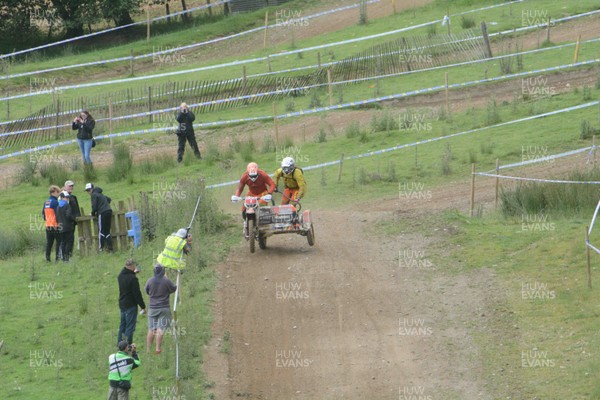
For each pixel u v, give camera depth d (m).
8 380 32.28
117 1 114.69
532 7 99.31
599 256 38.66
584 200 46.75
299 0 124.31
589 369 30.23
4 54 111.62
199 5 132.38
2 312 38.84
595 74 75.56
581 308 34.75
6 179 68.12
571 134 62.53
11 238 51.53
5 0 116.50
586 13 94.31
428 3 109.44
